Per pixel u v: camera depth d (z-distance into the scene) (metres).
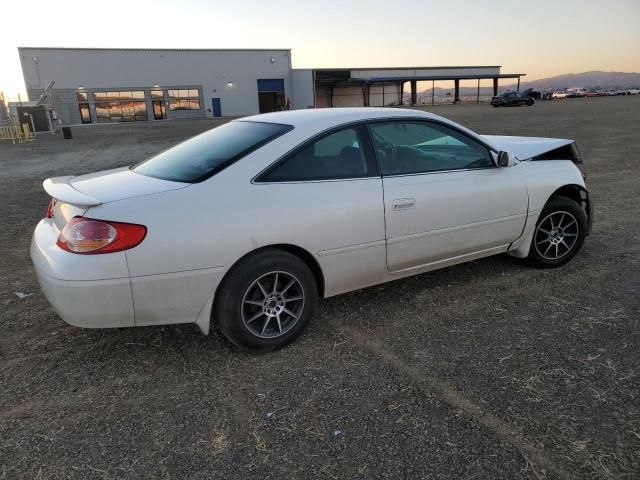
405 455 2.31
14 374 3.04
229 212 2.96
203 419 2.59
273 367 3.08
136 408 2.69
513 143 4.75
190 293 2.93
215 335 3.49
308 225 3.19
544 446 2.34
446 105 60.88
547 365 3.01
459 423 2.51
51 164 14.75
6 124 32.38
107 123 47.41
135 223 2.77
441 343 3.32
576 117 26.20
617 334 3.37
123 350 3.31
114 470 2.25
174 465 2.28
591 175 9.34
